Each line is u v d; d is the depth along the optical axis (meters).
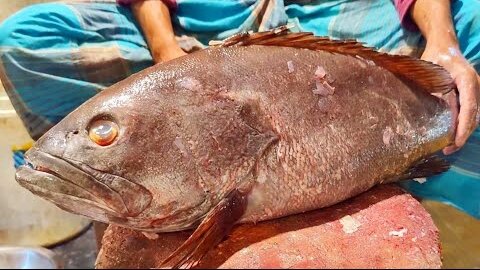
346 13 1.04
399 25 1.00
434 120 0.77
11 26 0.96
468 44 0.95
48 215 0.80
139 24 1.00
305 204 0.70
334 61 0.72
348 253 0.64
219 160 0.66
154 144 0.65
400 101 0.75
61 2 1.02
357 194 0.73
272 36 0.71
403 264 0.63
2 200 0.86
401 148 0.74
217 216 0.64
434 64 0.74
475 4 0.95
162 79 0.67
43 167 0.64
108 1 1.01
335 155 0.70
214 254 0.64
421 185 0.96
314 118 0.70
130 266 0.65
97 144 0.65
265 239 0.66
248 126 0.67
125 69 0.99
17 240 0.81
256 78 0.68
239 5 1.02
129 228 0.69
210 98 0.67
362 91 0.73
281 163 0.68
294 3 1.07
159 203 0.66
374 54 0.73
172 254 0.62
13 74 0.97
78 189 0.64
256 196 0.68
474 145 0.93
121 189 0.64
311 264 0.62
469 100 0.79
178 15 1.03
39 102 1.00
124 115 0.65
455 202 0.99
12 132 1.01
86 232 0.68
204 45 1.02
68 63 0.97
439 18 0.91
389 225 0.69
